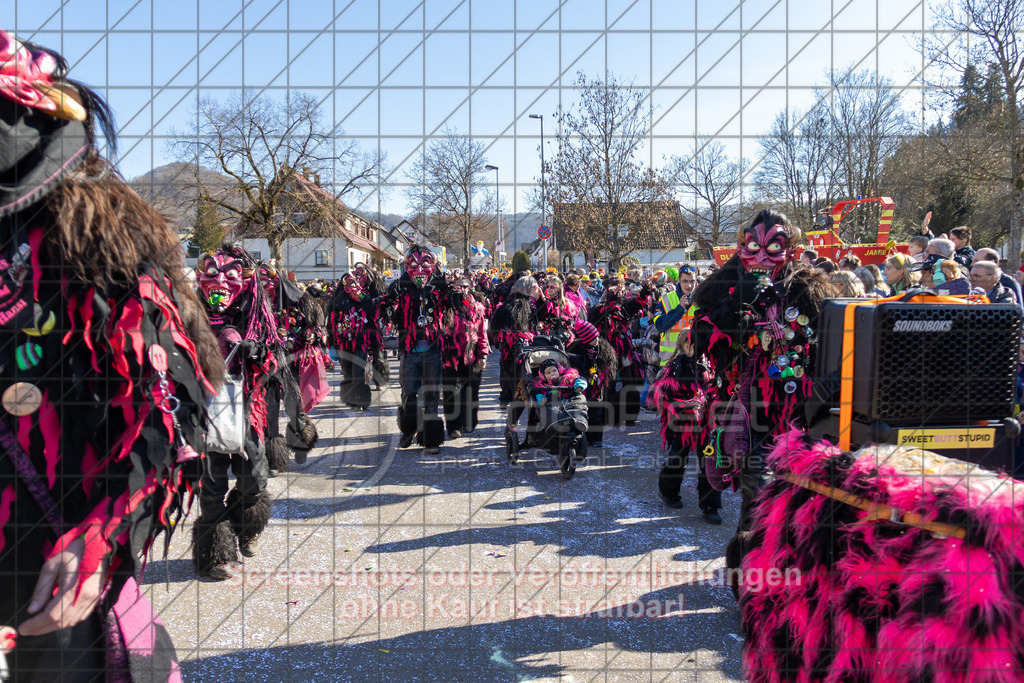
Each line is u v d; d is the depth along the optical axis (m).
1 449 1.32
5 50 1.23
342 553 3.19
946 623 1.34
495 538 3.43
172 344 1.37
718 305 2.80
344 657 2.31
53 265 1.29
